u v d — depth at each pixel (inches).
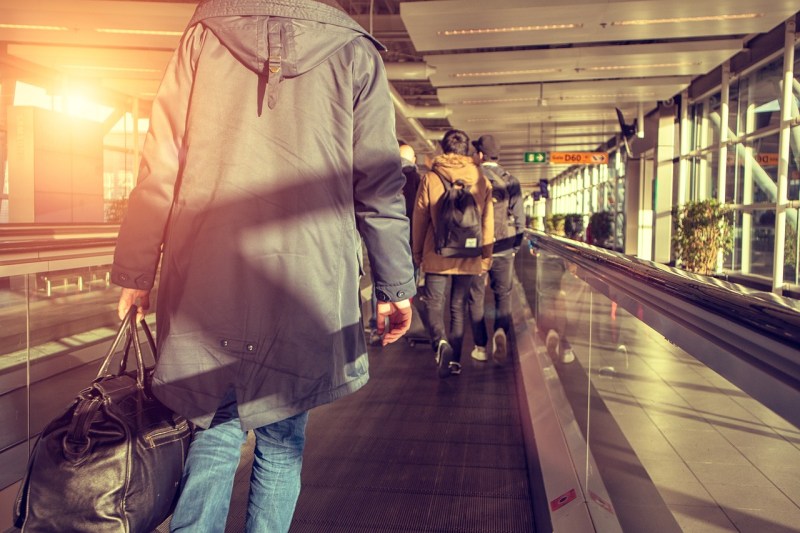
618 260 70.6
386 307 57.2
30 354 85.7
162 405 53.1
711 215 536.4
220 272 48.6
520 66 542.0
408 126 949.8
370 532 89.1
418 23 423.5
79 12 431.2
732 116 577.9
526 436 124.3
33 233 119.0
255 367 48.7
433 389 168.4
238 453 55.0
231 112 50.2
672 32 447.8
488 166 200.4
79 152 626.8
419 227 178.2
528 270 235.8
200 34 52.1
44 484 47.7
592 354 77.8
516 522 92.7
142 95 721.6
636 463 53.9
